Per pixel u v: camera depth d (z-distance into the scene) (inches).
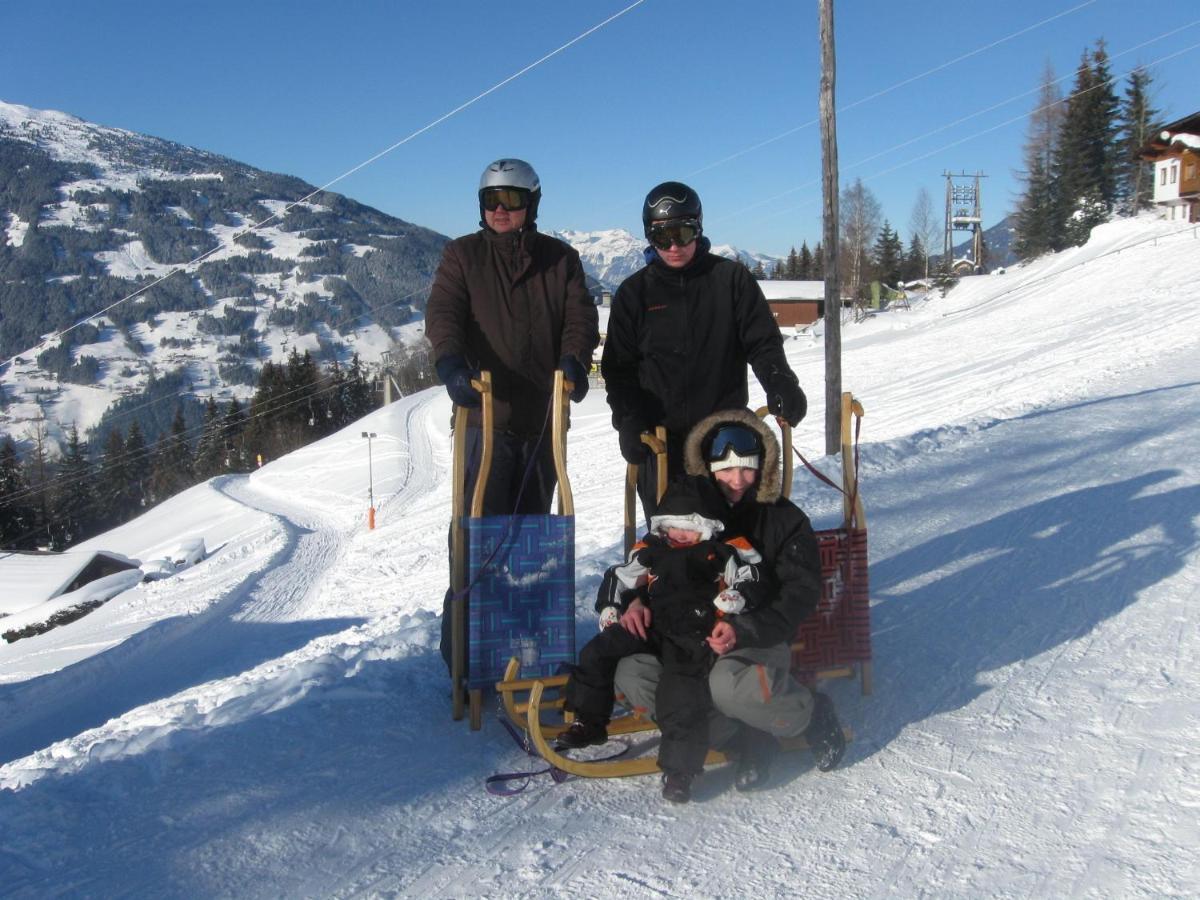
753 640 120.3
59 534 3344.0
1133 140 2632.9
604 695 129.8
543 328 157.9
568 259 160.1
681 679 122.1
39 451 3543.3
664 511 128.8
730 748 129.4
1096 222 2556.6
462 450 152.1
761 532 130.5
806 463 154.9
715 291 151.2
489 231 157.4
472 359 159.6
